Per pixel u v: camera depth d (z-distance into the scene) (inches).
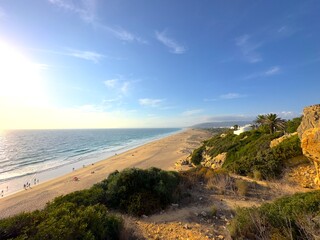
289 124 1486.2
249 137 1337.4
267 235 213.8
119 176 422.0
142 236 274.1
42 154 2479.1
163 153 2153.1
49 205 343.0
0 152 2674.7
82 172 1387.8
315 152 428.8
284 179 531.8
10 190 1079.0
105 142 4188.0
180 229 291.3
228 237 250.8
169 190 415.8
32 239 186.5
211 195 441.7
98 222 242.1
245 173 639.8
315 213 225.1
